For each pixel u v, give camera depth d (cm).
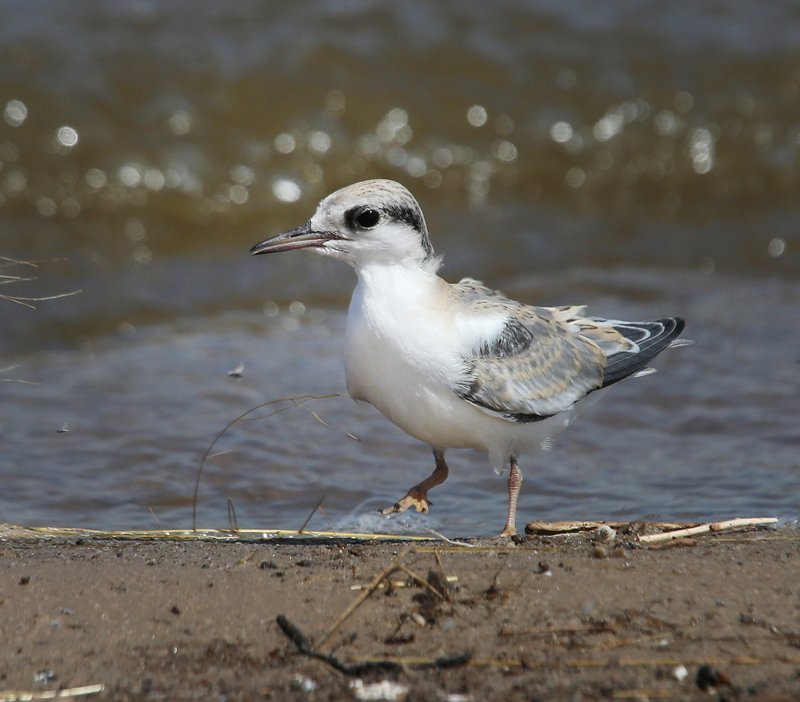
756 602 744
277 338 1609
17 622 726
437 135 2184
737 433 1305
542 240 2069
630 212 2223
